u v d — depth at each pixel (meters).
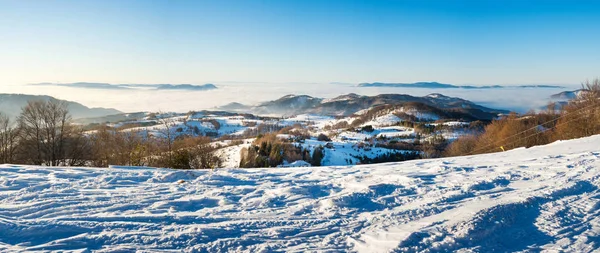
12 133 28.80
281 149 57.00
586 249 4.08
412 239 4.24
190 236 4.27
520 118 39.59
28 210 5.07
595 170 8.26
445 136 79.75
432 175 8.71
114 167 10.57
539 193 6.28
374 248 4.04
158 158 21.78
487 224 4.71
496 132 40.25
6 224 4.23
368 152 77.19
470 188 6.95
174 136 28.06
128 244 3.98
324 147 73.94
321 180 8.60
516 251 4.06
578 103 33.22
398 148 81.75
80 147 30.14
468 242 4.23
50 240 3.99
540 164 9.88
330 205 5.89
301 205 5.94
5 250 3.66
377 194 6.66
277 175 9.59
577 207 5.55
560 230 4.65
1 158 28.61
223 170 10.54
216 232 4.46
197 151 22.67
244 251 3.95
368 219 5.16
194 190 7.12
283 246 4.13
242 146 58.94
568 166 9.09
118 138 29.89
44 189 6.59
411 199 6.29
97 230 4.35
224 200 6.21
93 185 7.29
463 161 12.11
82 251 3.71
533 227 4.79
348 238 4.40
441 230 4.52
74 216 4.84
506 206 5.39
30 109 28.34
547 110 41.78
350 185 7.56
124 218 4.86
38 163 28.70
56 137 29.22
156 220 4.86
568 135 31.75
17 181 7.16
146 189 7.08
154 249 3.89
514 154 13.53
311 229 4.72
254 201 6.24
